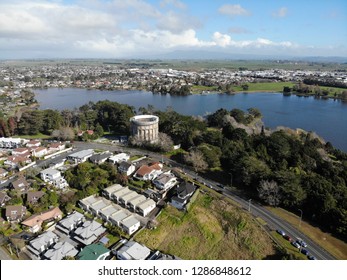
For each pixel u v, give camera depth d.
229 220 84.25
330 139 189.38
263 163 107.69
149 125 143.38
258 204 90.50
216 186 102.19
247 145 130.62
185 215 87.31
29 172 109.44
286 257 65.69
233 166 108.88
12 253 71.94
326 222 79.56
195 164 112.19
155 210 90.50
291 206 86.94
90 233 77.12
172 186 102.44
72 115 184.50
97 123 177.38
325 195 81.44
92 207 88.50
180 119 162.00
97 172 107.62
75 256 69.94
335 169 106.56
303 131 185.62
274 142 123.81
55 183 103.62
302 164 111.50
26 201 92.50
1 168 113.56
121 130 174.38
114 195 94.25
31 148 133.50
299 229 78.25
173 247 77.00
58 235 79.44
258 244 74.56
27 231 79.81
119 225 81.81
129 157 127.88
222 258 73.88
